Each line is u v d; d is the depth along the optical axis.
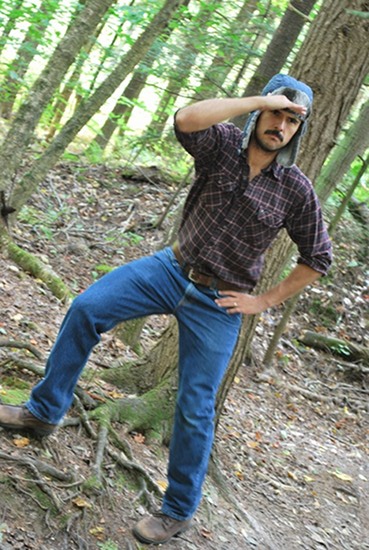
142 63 8.62
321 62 4.21
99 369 5.14
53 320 5.86
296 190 3.04
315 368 9.04
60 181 10.59
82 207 10.12
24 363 4.24
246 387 7.61
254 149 2.95
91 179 11.00
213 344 3.18
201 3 8.47
